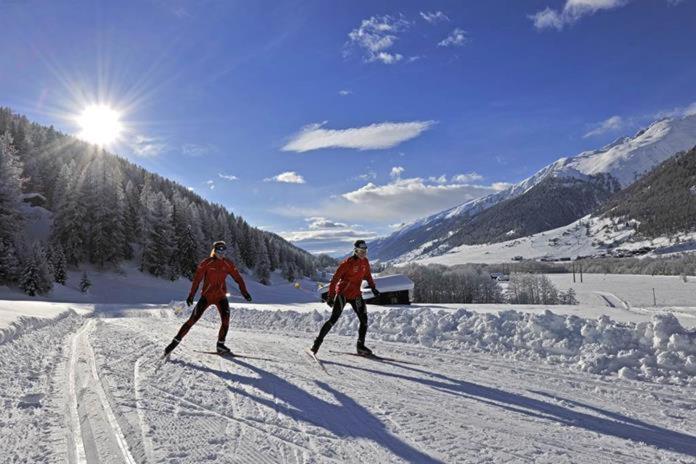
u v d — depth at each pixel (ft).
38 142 308.81
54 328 36.88
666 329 23.97
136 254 211.20
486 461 11.53
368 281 25.64
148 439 12.33
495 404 16.49
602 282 341.21
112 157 338.54
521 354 25.41
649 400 17.34
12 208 153.07
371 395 17.30
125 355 24.35
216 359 23.67
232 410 15.15
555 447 12.57
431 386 18.81
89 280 170.60
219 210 325.21
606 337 25.09
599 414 15.60
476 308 58.80
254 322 44.01
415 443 12.61
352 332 34.47
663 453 12.26
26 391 16.72
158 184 347.97
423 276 283.59
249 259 295.28
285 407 15.57
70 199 178.19
